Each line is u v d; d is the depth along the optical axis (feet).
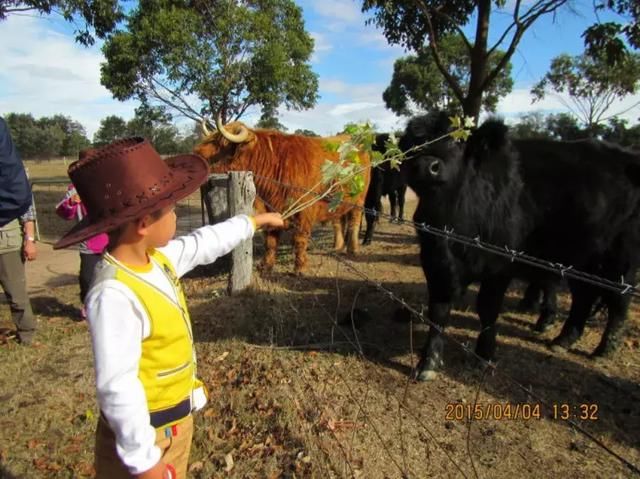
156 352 5.65
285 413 11.44
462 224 12.15
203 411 12.01
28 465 10.39
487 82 29.27
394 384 13.04
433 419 11.53
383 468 9.86
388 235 35.58
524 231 13.33
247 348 15.16
